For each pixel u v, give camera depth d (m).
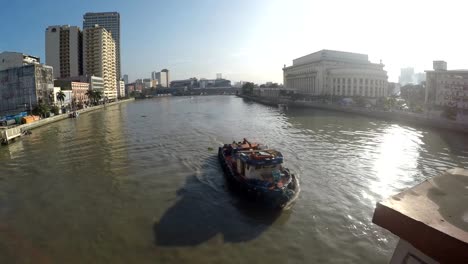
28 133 66.56
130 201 27.44
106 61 199.25
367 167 36.69
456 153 44.28
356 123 78.75
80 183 32.56
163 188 30.41
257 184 26.44
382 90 174.00
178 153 45.16
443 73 92.19
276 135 60.31
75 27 186.50
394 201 4.46
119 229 22.45
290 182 27.38
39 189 31.12
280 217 23.86
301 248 19.72
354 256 18.86
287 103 158.38
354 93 167.88
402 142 52.47
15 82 110.06
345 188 29.67
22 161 42.97
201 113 111.88
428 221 3.83
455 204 4.19
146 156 43.62
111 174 35.41
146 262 18.44
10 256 19.45
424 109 93.62
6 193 30.22
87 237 21.47
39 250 20.05
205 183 31.62
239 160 30.25
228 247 19.91
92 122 88.00
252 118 92.69
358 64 189.62
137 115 107.88
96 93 157.25
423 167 37.00
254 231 21.84
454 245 3.43
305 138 56.50
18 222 23.94
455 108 84.25
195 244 20.28
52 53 186.00
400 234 4.07
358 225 22.48
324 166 36.97
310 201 26.62
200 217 24.05
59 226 23.16
